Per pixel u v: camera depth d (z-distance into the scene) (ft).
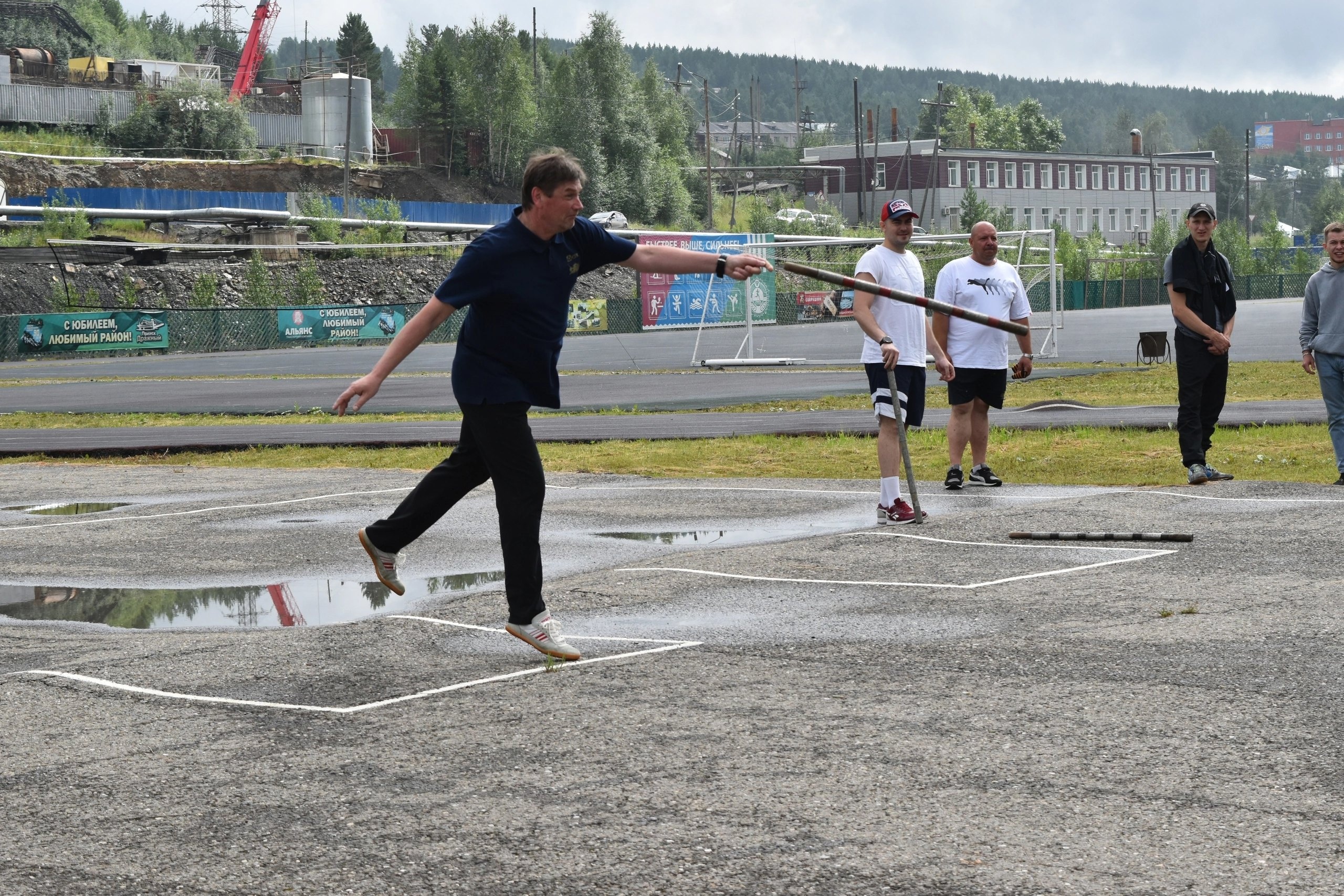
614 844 12.34
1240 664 18.02
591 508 36.45
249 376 120.26
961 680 17.70
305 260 229.25
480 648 20.34
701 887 11.35
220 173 312.71
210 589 26.81
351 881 11.71
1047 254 266.98
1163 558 25.79
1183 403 36.81
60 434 68.33
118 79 367.04
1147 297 312.71
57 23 450.71
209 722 16.72
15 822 13.43
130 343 170.81
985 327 36.73
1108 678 17.54
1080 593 22.94
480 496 39.60
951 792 13.44
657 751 14.96
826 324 191.42
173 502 40.50
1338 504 31.27
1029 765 14.19
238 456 56.44
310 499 39.93
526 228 18.61
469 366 19.07
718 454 50.31
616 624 21.80
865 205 449.48
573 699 17.22
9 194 271.90
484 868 11.91
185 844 12.69
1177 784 13.51
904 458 31.07
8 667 20.06
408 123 432.66
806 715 16.19
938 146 387.14
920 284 32.12
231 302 214.48
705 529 32.45
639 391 88.28
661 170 419.13
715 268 19.53
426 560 29.53
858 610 22.24
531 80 426.92
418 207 282.15
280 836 12.80
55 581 28.02
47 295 199.00
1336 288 35.35
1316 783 13.43
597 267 19.36
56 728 16.69
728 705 16.74
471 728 16.08
